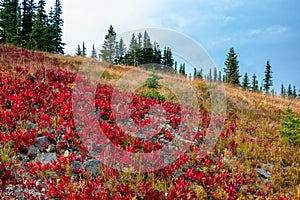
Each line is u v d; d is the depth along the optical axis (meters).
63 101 7.79
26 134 6.10
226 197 5.45
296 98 17.94
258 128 9.30
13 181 5.07
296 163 7.18
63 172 5.47
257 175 6.37
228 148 7.42
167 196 5.14
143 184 5.34
